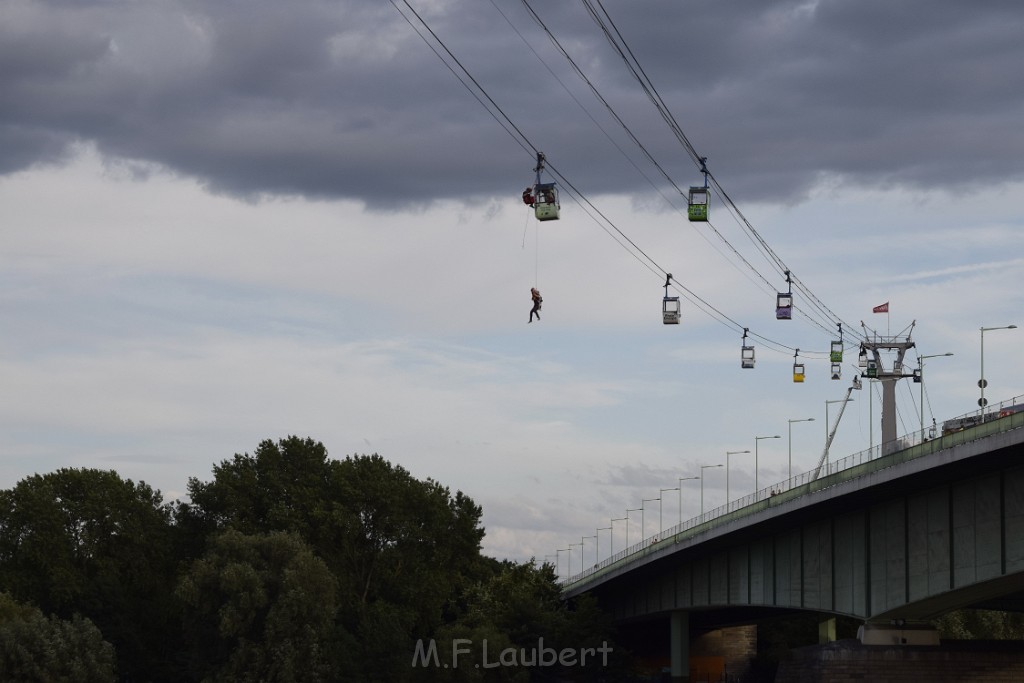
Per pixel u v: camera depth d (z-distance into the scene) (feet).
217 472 510.99
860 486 326.85
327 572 433.07
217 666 418.92
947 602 330.34
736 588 447.83
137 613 486.79
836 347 460.96
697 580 488.44
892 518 341.41
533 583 558.56
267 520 493.36
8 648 397.39
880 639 355.97
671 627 536.42
